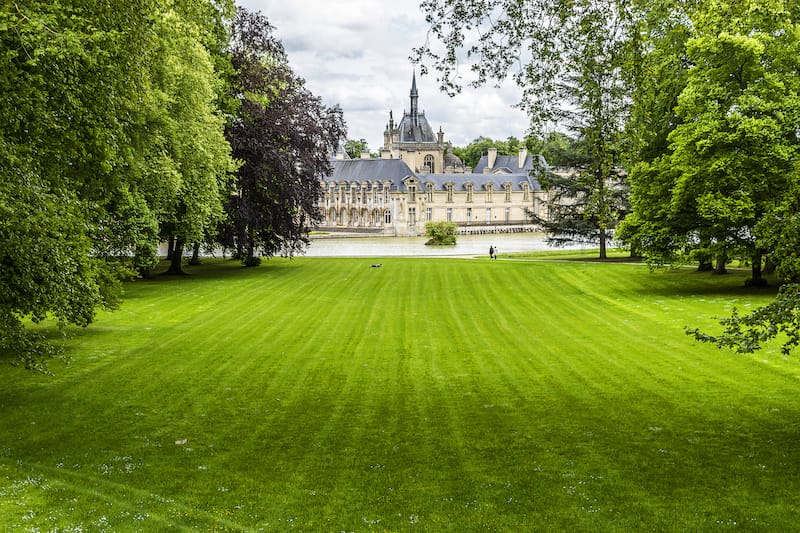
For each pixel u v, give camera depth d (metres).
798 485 11.77
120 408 17.17
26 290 16.47
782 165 35.41
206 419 16.31
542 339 27.48
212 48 49.19
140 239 37.41
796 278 13.72
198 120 41.47
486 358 23.91
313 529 10.36
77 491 11.59
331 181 176.00
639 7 18.59
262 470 12.88
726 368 21.58
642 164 41.25
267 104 54.41
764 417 16.09
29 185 16.03
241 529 10.29
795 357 22.78
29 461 13.13
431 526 10.45
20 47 15.62
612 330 29.19
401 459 13.51
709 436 14.70
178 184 37.81
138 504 11.12
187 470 12.80
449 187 166.62
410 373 21.58
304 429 15.57
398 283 46.69
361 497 11.59
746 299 35.94
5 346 16.53
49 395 18.33
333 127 59.78
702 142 36.09
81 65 16.66
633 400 17.97
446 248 98.12
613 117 19.48
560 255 73.62
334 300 38.88
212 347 25.42
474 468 12.95
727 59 37.41
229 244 54.09
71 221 17.67
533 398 18.38
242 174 53.09
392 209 160.75
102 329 28.88
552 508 11.04
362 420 16.33
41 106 16.02
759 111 36.59
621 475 12.44
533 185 178.38
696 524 10.32
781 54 36.84
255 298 39.34
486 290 43.19
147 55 18.86
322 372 21.62
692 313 32.62
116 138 18.58
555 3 18.70
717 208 35.78
